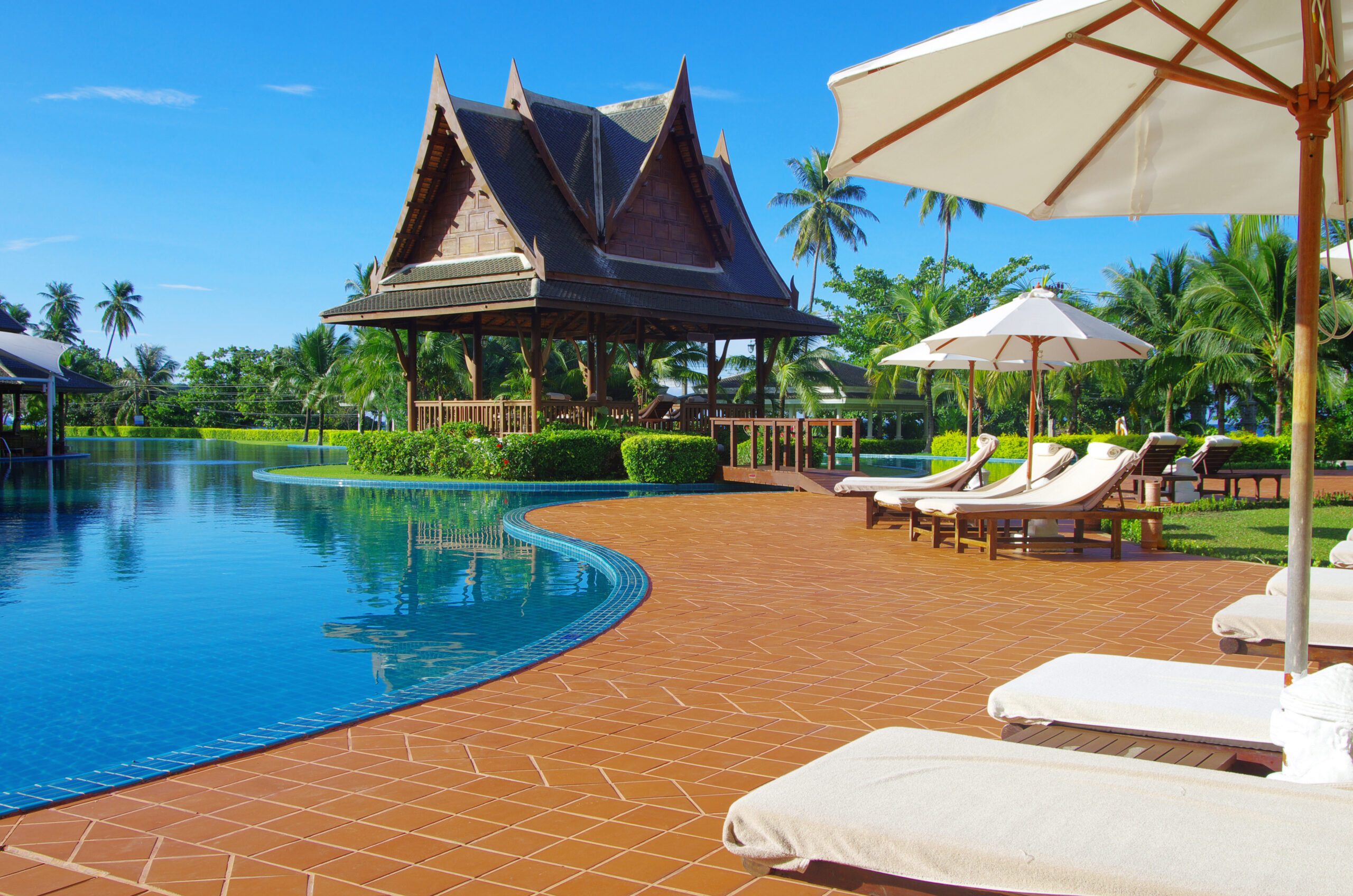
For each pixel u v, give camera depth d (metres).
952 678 4.99
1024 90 3.42
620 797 3.37
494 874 2.77
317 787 3.49
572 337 27.91
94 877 2.77
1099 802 2.04
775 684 4.89
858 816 1.98
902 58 3.03
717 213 25.59
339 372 46.94
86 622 7.25
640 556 9.68
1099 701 2.93
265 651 6.35
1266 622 4.02
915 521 10.75
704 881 2.71
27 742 4.56
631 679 5.02
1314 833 1.87
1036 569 8.73
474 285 22.55
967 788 2.12
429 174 23.84
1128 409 42.50
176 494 18.83
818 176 53.16
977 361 14.39
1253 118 3.75
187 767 3.70
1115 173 4.00
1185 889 1.67
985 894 1.85
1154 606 6.96
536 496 18.45
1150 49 3.38
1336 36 3.02
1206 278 31.09
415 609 7.75
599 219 23.80
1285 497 16.78
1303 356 2.69
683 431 24.36
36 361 34.44
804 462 21.12
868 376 41.69
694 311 22.89
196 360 69.62
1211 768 2.61
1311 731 2.26
